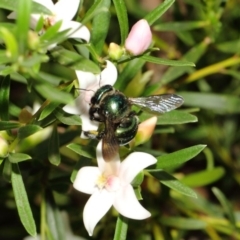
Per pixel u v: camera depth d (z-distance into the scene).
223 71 0.38
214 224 0.37
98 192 0.31
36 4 0.29
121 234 0.31
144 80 0.35
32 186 0.35
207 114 0.40
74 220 0.38
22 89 0.40
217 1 0.37
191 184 0.38
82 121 0.31
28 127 0.30
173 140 0.40
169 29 0.37
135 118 0.31
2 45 0.31
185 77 0.38
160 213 0.37
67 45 0.31
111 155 0.31
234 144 0.42
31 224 0.31
